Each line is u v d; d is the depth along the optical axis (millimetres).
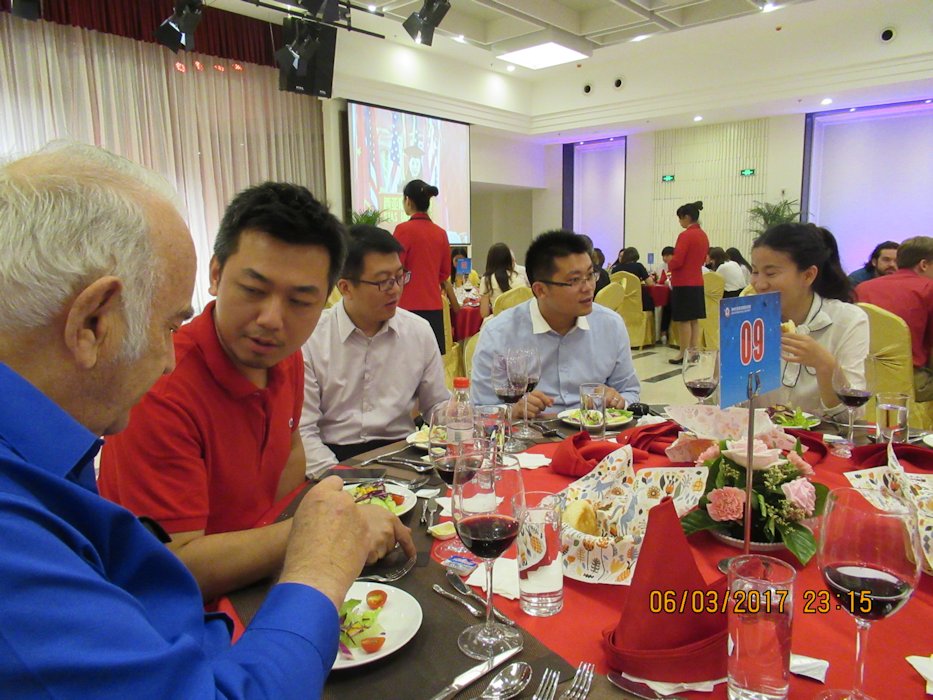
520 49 7699
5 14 5121
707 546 1074
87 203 563
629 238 11016
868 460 1408
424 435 1663
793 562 1011
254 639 616
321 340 1996
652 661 719
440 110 8711
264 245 1120
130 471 1075
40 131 5359
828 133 9281
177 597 706
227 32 6387
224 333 1189
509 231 12797
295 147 7266
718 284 7234
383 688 715
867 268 4910
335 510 767
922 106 8469
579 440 1518
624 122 9414
